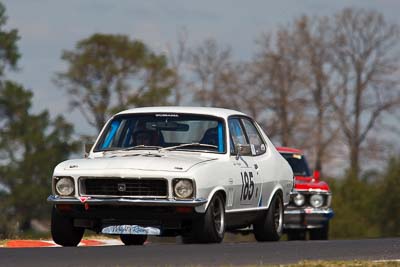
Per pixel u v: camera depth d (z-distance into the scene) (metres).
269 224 52.38
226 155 48.59
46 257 37.16
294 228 78.50
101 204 45.53
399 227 164.12
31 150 185.88
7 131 185.75
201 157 47.97
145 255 38.28
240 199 49.03
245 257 38.41
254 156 51.69
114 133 49.78
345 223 154.50
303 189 78.62
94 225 46.69
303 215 78.44
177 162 46.06
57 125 189.38
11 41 194.25
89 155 49.34
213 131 49.19
